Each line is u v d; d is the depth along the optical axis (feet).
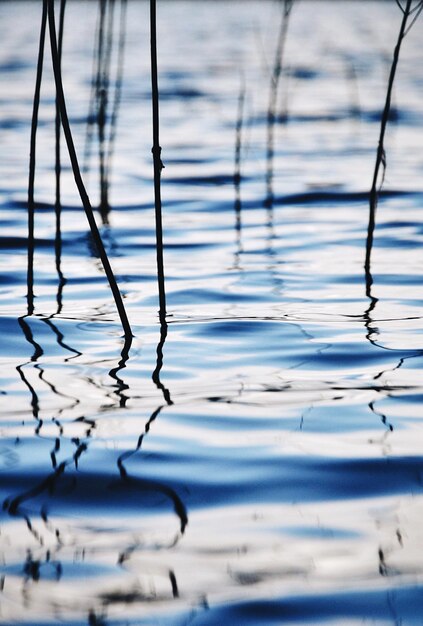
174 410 21.02
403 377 23.15
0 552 14.80
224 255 38.68
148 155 65.51
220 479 17.38
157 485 17.15
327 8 322.96
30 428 19.95
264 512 16.11
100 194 48.47
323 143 71.56
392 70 33.01
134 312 29.68
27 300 31.27
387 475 17.53
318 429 19.81
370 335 26.89
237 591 13.71
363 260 37.40
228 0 387.55
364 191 53.01
